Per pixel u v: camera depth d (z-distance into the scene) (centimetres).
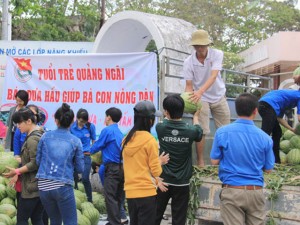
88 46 1399
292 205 513
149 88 812
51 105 910
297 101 655
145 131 493
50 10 2091
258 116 1013
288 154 660
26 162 531
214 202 558
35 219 550
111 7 2642
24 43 1391
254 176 436
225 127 452
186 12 2725
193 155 724
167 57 791
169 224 661
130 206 493
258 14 2958
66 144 510
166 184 524
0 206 624
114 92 847
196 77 666
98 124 862
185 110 597
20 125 536
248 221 442
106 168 671
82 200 729
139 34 1280
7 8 1534
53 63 906
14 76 948
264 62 1856
